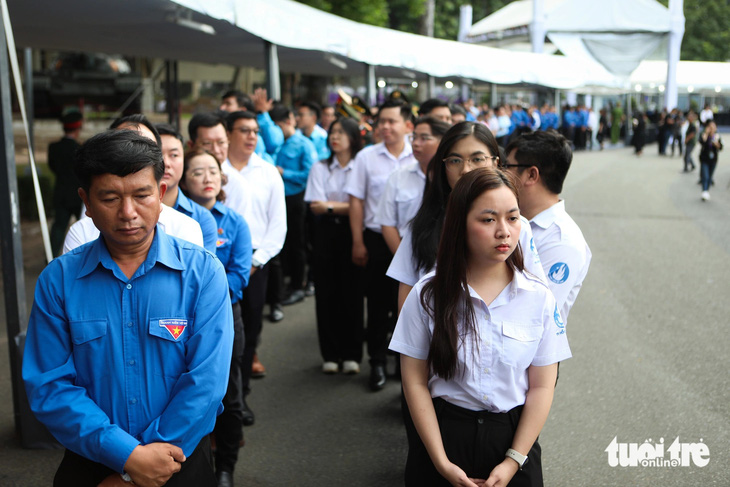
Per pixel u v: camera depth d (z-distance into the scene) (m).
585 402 4.73
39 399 2.06
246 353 4.47
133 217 2.04
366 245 5.00
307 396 4.95
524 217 2.99
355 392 5.03
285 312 7.04
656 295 7.57
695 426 4.34
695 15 62.66
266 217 4.58
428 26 29.83
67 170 8.47
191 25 7.43
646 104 45.00
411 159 5.00
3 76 3.97
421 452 2.45
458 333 2.28
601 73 21.27
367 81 11.20
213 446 4.09
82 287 2.13
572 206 14.42
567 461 3.92
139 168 2.04
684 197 16.03
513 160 2.95
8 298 4.09
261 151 6.79
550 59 17.36
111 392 2.12
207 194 3.68
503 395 2.30
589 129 32.25
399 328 2.41
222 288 2.25
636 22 29.83
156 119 25.80
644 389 4.94
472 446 2.32
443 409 2.35
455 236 2.27
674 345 5.90
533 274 2.50
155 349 2.14
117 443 2.01
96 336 2.11
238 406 3.59
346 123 5.54
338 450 4.14
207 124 4.18
